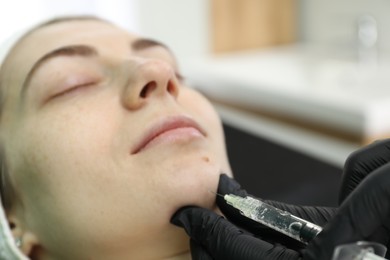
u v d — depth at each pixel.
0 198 0.88
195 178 0.79
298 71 2.23
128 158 0.79
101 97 0.85
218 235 0.76
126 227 0.80
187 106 0.93
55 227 0.84
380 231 0.67
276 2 2.50
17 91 0.92
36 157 0.83
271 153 1.48
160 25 2.34
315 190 1.30
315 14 2.47
